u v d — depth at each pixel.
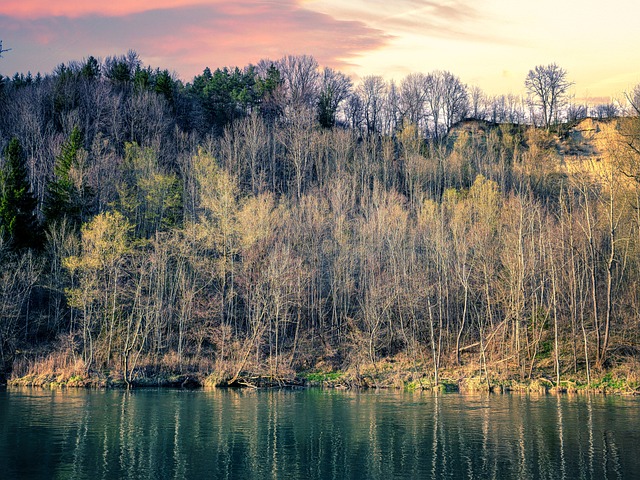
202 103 130.75
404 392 50.47
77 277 64.12
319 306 70.81
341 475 23.27
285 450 27.38
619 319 60.34
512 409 39.06
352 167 104.38
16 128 96.81
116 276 57.66
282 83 141.62
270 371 55.97
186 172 90.25
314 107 139.75
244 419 35.38
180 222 80.12
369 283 69.56
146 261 63.22
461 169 105.44
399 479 22.64
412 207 87.69
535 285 61.47
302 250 74.31
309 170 107.62
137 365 56.25
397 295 64.12
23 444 28.17
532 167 100.69
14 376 54.84
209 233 71.00
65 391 49.03
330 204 89.06
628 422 33.75
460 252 65.69
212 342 65.31
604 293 63.62
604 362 53.25
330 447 27.95
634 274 63.53
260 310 63.00
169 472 23.62
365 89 149.88
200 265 67.12
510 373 54.81
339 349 66.00
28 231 66.50
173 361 58.28
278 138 114.38
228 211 72.50
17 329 63.16
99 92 108.19
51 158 89.12
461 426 32.91
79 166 73.56
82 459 25.52
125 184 77.69
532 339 60.72
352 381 55.25
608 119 122.75
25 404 40.84
